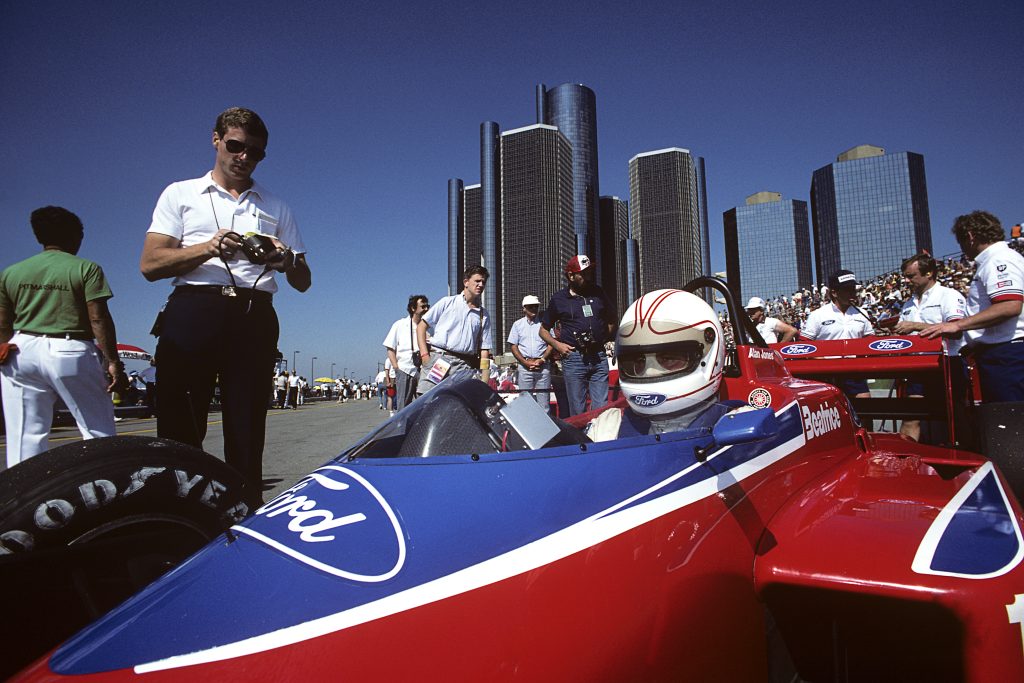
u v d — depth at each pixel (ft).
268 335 10.18
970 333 15.11
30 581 5.47
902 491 6.99
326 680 3.30
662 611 4.52
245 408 9.87
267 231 10.59
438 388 6.29
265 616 3.69
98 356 12.35
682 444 6.00
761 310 26.61
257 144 9.96
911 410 15.05
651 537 4.87
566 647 3.87
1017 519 5.93
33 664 3.76
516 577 4.10
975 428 11.23
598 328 21.11
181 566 4.48
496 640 3.70
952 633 5.88
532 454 5.17
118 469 6.19
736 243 616.39
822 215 518.78
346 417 59.98
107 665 3.46
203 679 3.28
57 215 11.88
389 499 4.73
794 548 5.72
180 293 9.49
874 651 6.29
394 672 3.39
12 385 11.52
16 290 11.46
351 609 3.71
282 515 4.80
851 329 22.13
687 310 7.98
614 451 5.46
